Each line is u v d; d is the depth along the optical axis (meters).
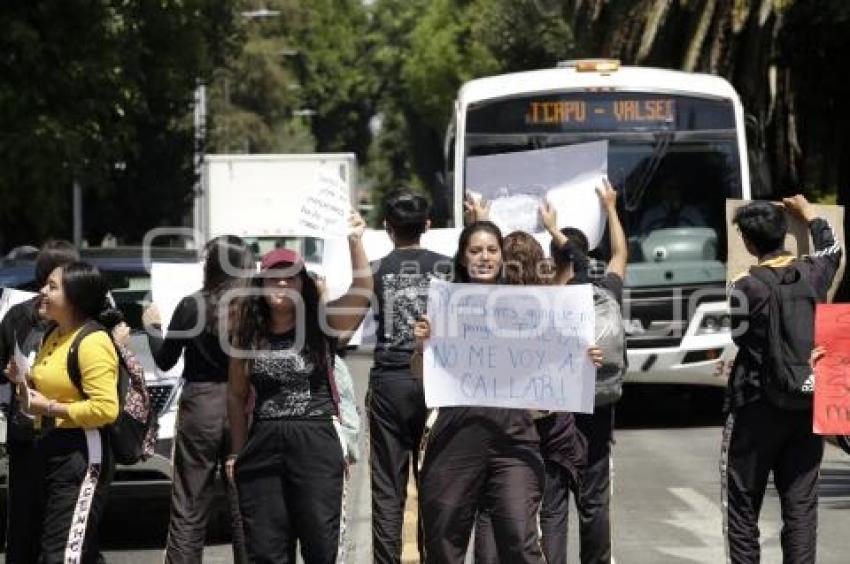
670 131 21.80
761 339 10.12
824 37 28.58
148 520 14.81
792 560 10.19
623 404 25.92
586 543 10.78
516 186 11.73
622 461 18.47
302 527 9.05
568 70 22.22
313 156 40.34
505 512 8.96
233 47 44.44
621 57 31.39
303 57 124.38
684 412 24.44
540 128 21.88
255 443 9.07
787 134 30.36
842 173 30.19
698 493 15.97
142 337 13.46
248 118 73.44
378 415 10.89
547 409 9.05
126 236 48.47
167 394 12.95
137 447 9.73
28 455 9.60
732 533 10.30
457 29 92.00
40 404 9.33
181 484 10.91
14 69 30.78
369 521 14.80
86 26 31.44
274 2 81.88
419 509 9.33
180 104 44.97
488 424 8.99
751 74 29.53
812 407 10.02
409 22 124.38
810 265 10.25
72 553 9.41
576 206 11.65
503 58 64.44
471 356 9.05
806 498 10.22
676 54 30.53
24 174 30.50
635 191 21.77
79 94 31.64
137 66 32.59
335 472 9.07
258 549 9.09
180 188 48.41
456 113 22.53
